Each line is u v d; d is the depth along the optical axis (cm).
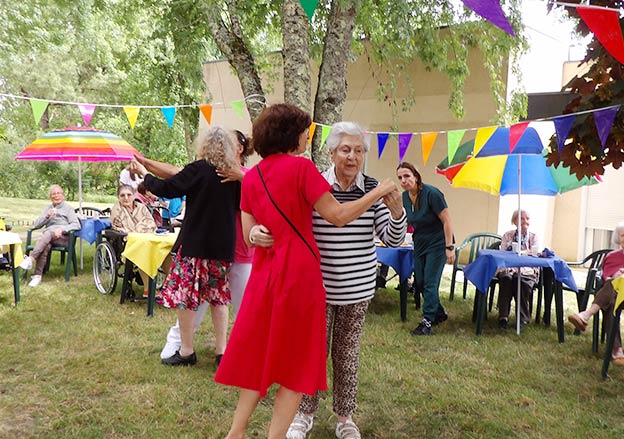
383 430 311
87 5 1207
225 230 366
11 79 1842
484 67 888
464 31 808
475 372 412
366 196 237
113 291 617
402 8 682
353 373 286
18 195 2372
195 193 364
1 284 646
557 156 315
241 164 378
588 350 484
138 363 398
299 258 232
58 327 482
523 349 480
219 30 730
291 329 229
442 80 932
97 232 707
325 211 232
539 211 1052
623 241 478
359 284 271
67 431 296
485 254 520
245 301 240
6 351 414
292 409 233
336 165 269
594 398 370
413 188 520
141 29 1216
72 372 378
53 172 2373
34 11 1229
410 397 357
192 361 399
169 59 1024
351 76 1023
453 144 454
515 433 312
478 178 602
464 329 546
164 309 560
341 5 597
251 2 768
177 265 376
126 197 616
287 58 650
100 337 458
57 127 1955
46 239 672
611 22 208
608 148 303
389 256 561
